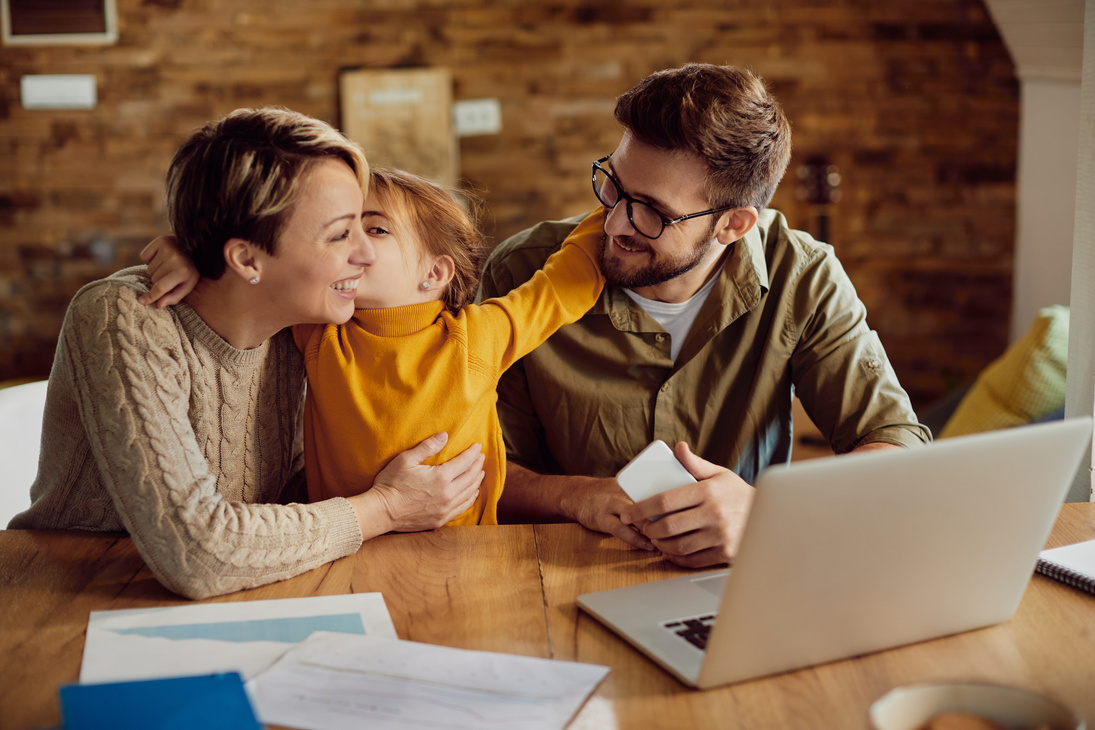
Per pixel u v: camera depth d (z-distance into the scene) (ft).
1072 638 2.85
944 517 2.58
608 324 4.78
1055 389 7.48
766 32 12.92
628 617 2.95
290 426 4.02
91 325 3.28
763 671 2.62
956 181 13.17
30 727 2.43
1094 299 4.17
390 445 3.75
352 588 3.21
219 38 12.85
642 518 3.42
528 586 3.23
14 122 12.93
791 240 4.86
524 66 13.05
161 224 13.24
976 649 2.80
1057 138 11.73
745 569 2.40
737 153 4.19
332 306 3.50
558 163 13.29
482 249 4.25
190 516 3.13
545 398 4.88
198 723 2.18
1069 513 3.81
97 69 12.84
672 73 4.30
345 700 2.48
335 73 13.01
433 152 13.11
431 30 12.95
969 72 12.87
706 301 4.71
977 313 13.47
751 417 4.80
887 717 2.07
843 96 13.04
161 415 3.24
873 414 4.63
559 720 2.40
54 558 3.47
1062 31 10.42
